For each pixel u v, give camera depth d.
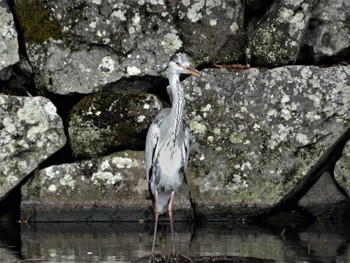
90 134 12.67
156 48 12.68
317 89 12.45
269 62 12.73
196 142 12.59
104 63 12.68
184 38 12.70
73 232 11.92
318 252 10.17
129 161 12.61
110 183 12.58
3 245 10.86
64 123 12.92
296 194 13.05
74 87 12.70
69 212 12.63
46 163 12.84
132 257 9.97
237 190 12.60
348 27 12.63
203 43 12.74
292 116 12.48
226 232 11.95
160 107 12.67
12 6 12.61
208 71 12.60
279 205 12.93
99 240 11.24
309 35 12.77
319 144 12.52
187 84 12.58
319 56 12.74
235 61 12.90
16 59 12.54
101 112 12.65
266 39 12.68
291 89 12.46
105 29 12.58
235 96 12.55
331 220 13.00
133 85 12.88
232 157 12.59
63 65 12.63
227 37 12.79
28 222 12.72
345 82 12.45
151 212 12.68
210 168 12.61
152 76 12.74
